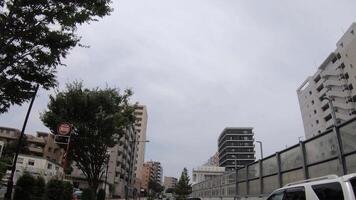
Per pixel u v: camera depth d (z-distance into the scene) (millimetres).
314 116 75438
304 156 12117
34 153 78062
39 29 8375
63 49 9227
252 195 18750
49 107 22344
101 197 34625
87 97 22078
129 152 97562
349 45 60188
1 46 8109
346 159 9508
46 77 9211
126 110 24141
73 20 8789
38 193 17469
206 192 38188
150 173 142250
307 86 79062
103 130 22391
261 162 17344
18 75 8859
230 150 128625
